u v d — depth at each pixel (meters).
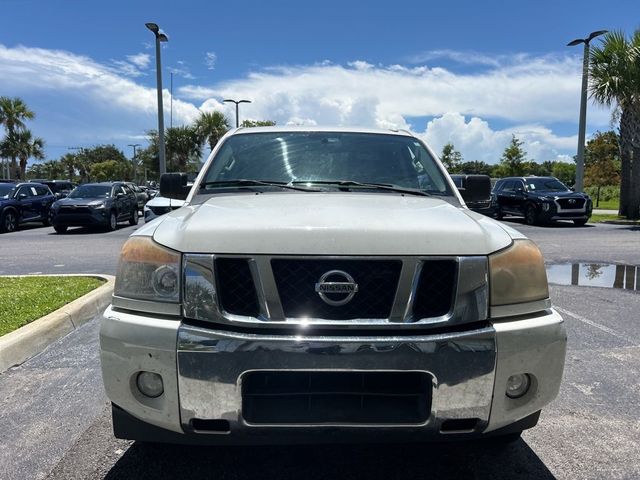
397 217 2.53
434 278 2.29
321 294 2.22
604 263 9.68
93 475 2.78
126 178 84.19
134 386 2.30
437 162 3.71
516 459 2.96
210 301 2.24
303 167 3.57
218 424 2.25
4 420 3.41
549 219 17.45
